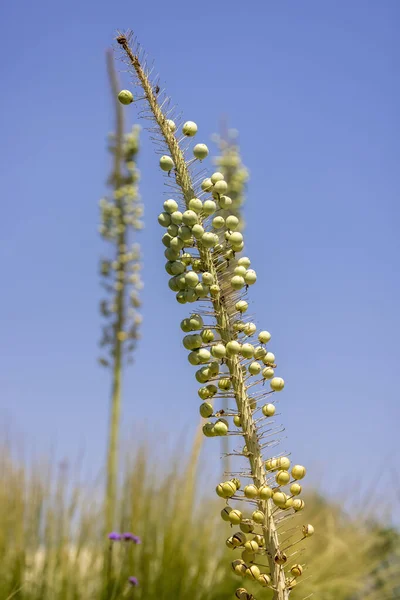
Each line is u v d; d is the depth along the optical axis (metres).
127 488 2.55
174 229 1.21
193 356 1.18
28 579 2.29
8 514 2.36
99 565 2.37
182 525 2.54
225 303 1.20
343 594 2.74
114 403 2.92
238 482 1.16
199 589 2.46
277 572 1.13
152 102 1.23
